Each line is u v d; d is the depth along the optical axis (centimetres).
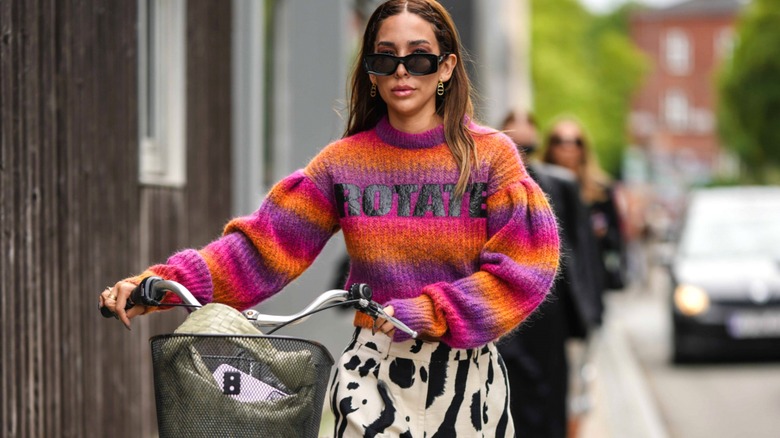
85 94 935
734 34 10781
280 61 1880
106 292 567
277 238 608
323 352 524
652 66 18038
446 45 611
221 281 597
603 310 1164
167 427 507
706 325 2159
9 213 782
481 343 583
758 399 1902
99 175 970
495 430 617
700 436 1600
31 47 820
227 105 1439
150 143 1188
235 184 1482
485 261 590
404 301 573
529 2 12644
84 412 938
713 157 17812
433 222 596
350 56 2123
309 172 613
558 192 1138
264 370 506
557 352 1086
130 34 1057
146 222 1112
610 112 14088
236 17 1480
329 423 1373
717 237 2319
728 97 10675
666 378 2139
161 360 507
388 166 604
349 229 604
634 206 4350
